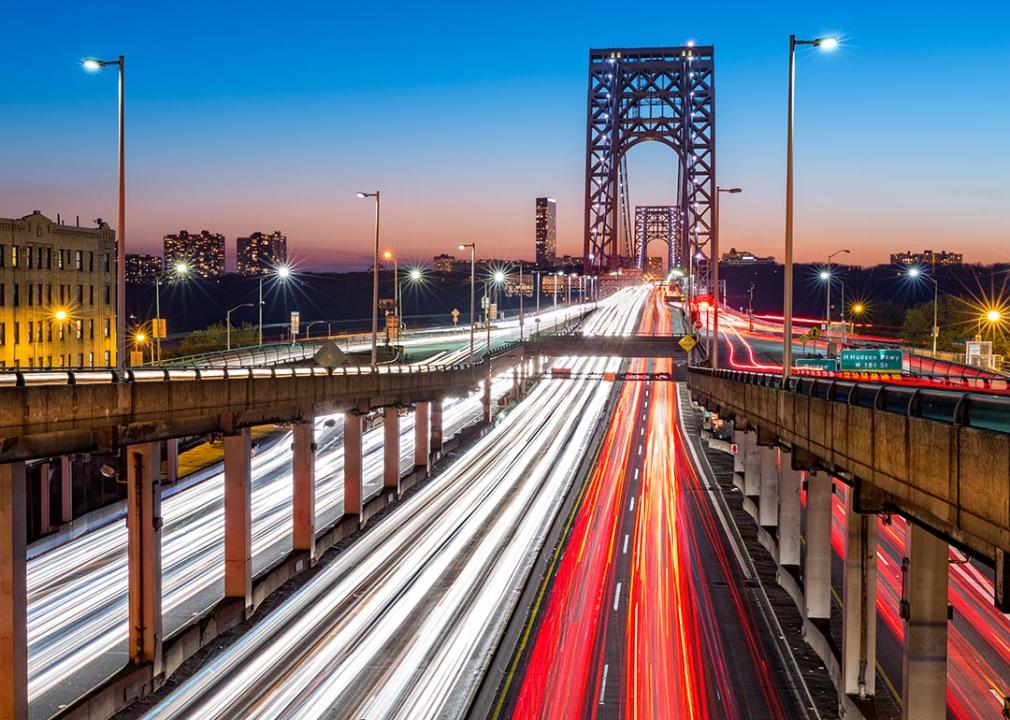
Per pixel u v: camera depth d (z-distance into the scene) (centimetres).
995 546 1847
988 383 7344
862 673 3497
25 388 3028
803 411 3525
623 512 6906
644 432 10894
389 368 7462
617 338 14275
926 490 2136
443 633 4191
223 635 4247
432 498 7294
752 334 18875
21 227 10681
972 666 4097
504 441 10275
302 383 5169
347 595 4809
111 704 3366
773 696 3653
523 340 14325
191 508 6675
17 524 2958
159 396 3750
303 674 3734
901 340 15500
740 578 5269
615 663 3941
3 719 2897
